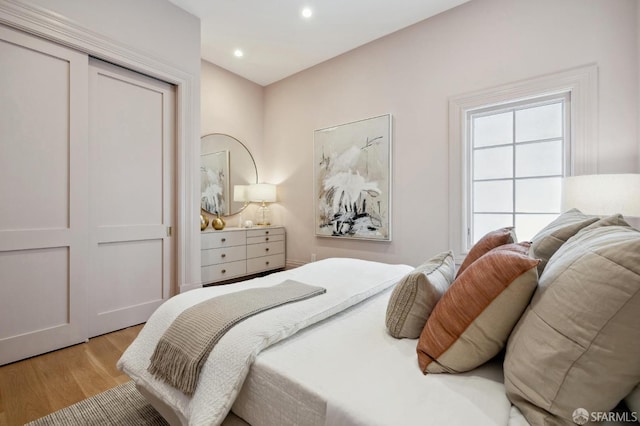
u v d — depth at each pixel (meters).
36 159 2.02
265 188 4.14
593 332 0.60
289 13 2.89
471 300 0.85
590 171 2.21
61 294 2.13
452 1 2.72
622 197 1.71
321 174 3.82
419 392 0.78
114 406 1.51
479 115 2.75
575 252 0.77
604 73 2.16
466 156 2.77
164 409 1.21
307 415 0.79
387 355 0.97
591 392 0.60
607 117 2.15
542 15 2.38
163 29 2.67
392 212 3.23
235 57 3.72
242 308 1.16
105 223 2.39
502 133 2.67
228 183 4.05
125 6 2.41
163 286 2.78
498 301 0.82
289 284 1.51
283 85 4.27
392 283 1.73
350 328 1.18
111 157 2.43
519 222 2.60
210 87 3.86
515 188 2.61
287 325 1.08
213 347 1.01
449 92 2.84
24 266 1.99
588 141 2.21
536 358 0.67
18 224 1.96
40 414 1.45
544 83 2.38
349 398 0.75
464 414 0.70
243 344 0.98
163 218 2.78
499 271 0.82
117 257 2.47
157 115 2.73
